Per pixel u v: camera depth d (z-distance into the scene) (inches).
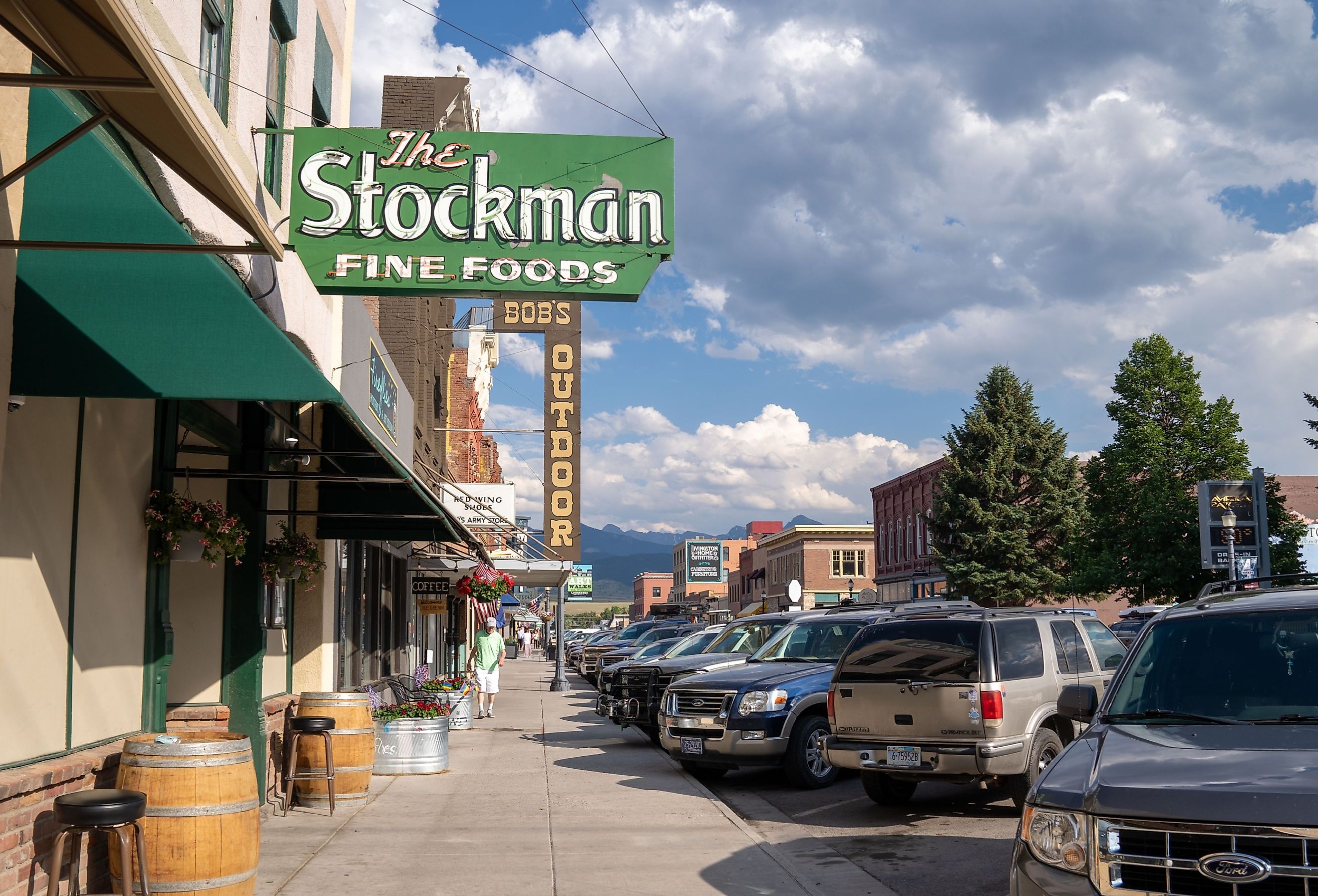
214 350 236.5
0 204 217.8
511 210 348.2
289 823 386.3
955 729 378.3
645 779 509.0
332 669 504.7
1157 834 171.9
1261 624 230.4
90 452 270.2
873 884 302.8
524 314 1477.6
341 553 545.0
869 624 413.7
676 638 1075.3
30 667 238.5
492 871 313.4
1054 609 423.2
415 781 498.0
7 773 224.5
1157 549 1739.7
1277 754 186.1
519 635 3211.1
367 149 346.3
